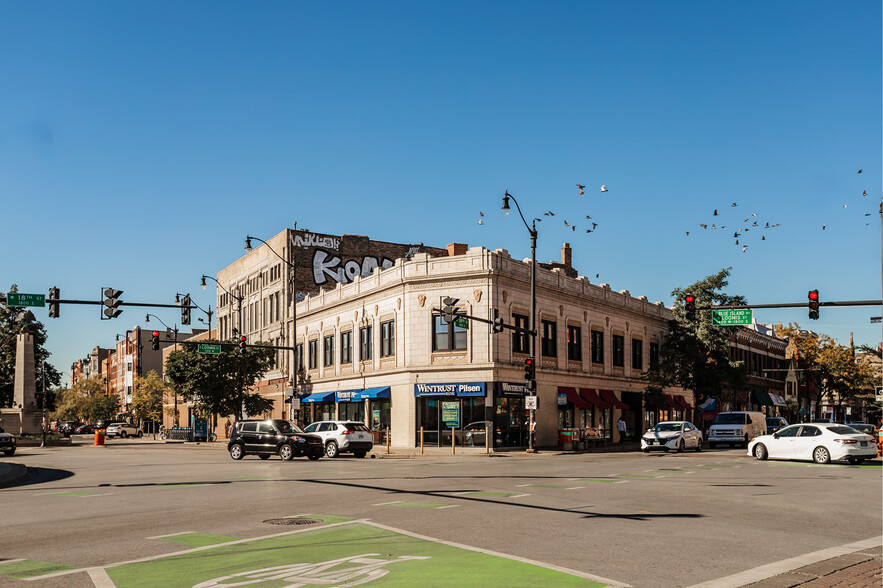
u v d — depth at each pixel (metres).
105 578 8.58
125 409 138.62
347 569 9.01
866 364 94.00
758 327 87.81
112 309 30.05
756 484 20.98
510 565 9.30
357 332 52.88
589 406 50.53
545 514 14.18
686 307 31.11
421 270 46.25
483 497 17.08
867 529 13.09
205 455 40.53
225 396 58.12
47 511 15.18
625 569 9.27
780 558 10.20
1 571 9.03
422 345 45.75
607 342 54.94
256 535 11.58
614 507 15.40
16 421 68.25
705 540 11.55
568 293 50.59
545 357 48.19
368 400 50.75
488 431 43.25
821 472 25.53
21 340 69.81
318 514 14.02
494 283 44.53
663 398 58.19
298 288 64.25
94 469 29.41
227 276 81.06
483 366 43.91
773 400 81.69
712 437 45.84
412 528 12.30
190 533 11.85
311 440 34.41
